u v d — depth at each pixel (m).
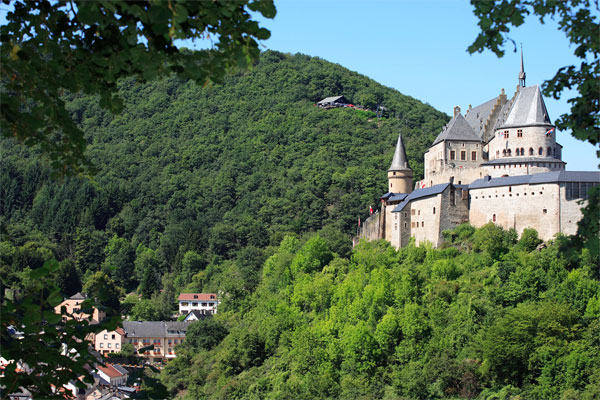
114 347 182.00
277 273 195.62
